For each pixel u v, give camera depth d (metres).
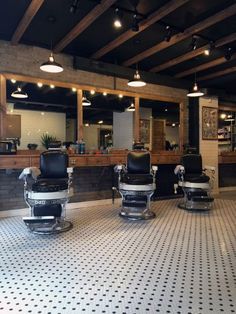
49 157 3.90
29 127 5.25
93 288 2.12
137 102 6.23
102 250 2.93
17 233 3.52
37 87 5.20
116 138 6.15
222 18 3.73
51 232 3.48
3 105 4.60
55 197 3.52
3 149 4.26
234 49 5.04
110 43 4.69
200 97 6.89
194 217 4.41
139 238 3.34
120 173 4.60
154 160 5.84
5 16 3.84
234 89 7.33
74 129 5.56
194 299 1.97
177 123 6.97
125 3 3.56
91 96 5.79
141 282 2.22
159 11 3.60
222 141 8.14
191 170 5.26
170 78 6.39
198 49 4.95
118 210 4.95
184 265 2.57
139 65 5.88
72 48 5.06
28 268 2.47
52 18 3.92
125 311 1.81
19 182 4.62
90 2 3.48
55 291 2.07
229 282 2.23
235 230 3.70
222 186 7.73
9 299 1.95
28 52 4.79
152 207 5.17
